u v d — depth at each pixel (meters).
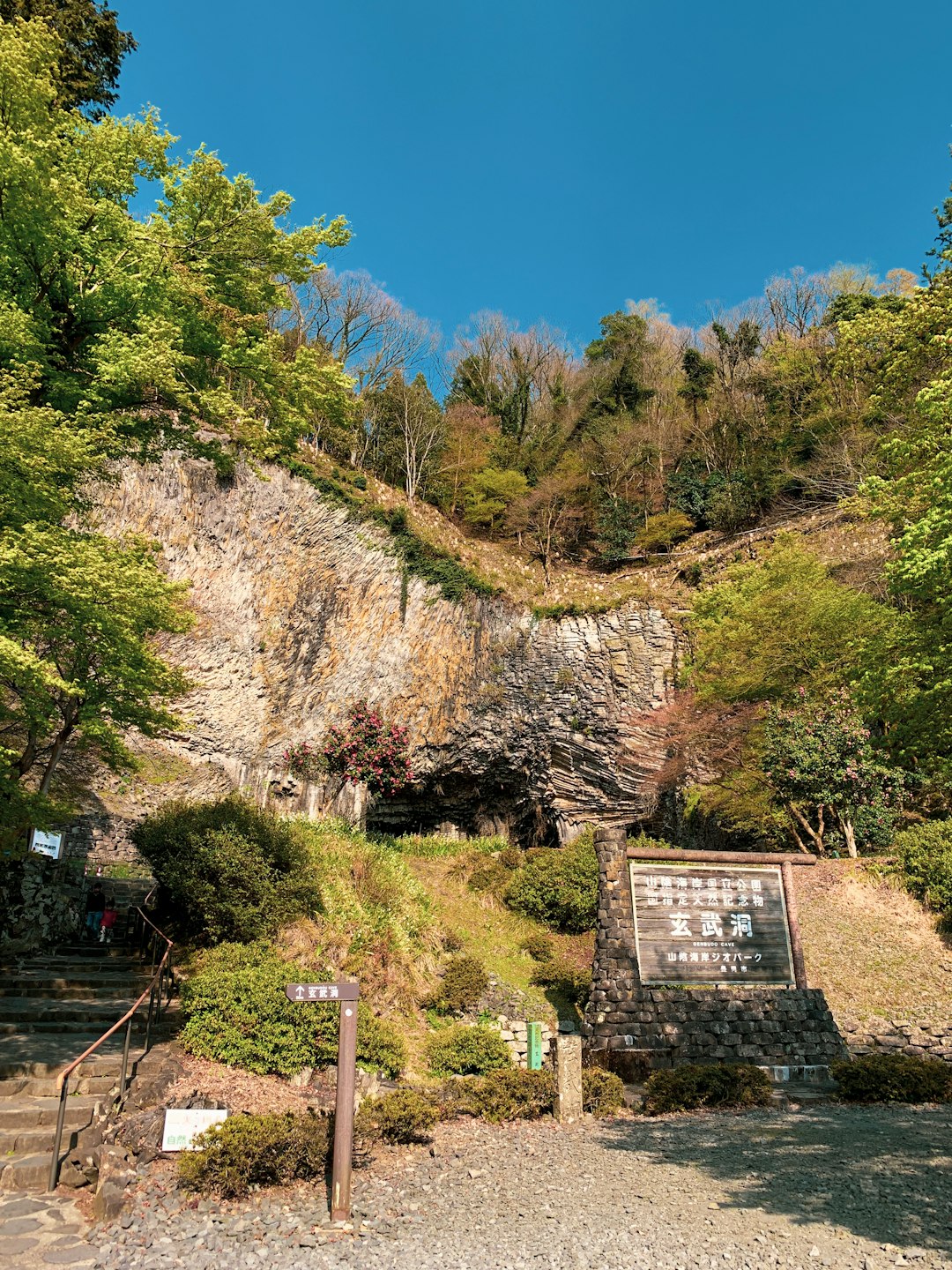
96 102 17.06
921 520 12.71
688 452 38.75
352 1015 6.60
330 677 25.11
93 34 16.72
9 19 14.72
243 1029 9.66
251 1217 6.08
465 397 44.41
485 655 27.28
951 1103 10.47
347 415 12.71
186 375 11.71
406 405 34.91
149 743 22.09
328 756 21.78
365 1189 6.96
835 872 17.59
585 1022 11.80
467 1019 13.44
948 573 12.04
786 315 45.25
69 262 10.69
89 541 9.45
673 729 24.31
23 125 9.72
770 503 33.88
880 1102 10.56
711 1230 5.80
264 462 25.00
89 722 11.04
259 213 11.55
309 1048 9.84
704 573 29.69
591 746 26.81
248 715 23.67
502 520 35.91
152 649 12.05
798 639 20.47
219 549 24.08
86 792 20.66
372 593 26.30
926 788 20.19
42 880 13.61
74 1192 6.32
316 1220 6.11
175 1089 8.22
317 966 12.20
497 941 17.44
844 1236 5.59
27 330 9.78
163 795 21.75
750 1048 11.70
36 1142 6.82
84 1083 7.97
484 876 19.78
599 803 27.27
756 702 21.28
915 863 16.45
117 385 10.34
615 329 49.56
